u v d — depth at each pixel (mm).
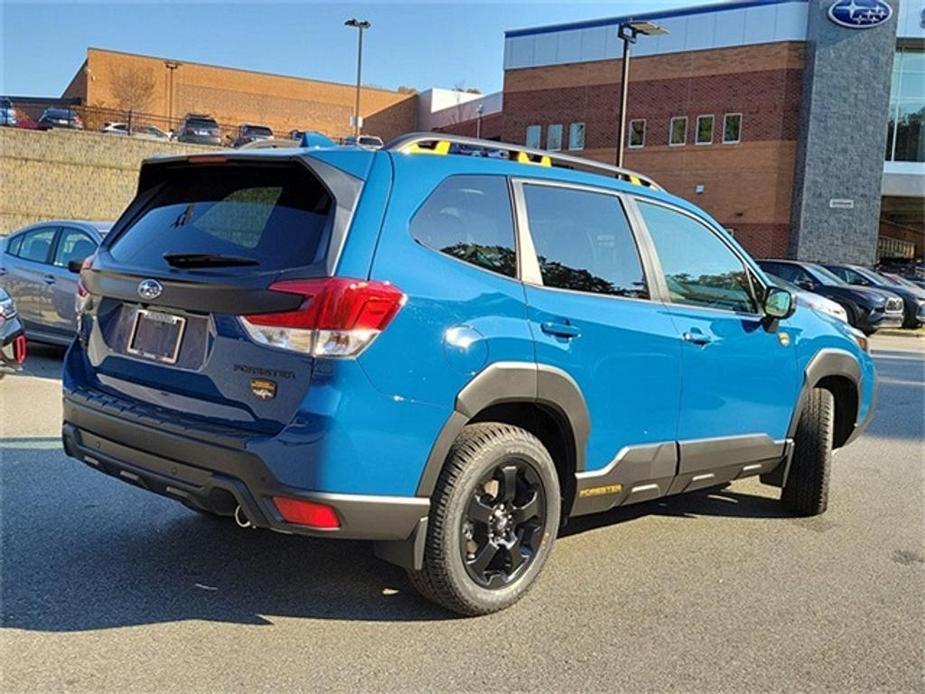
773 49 34500
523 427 3865
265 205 3449
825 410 5355
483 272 3535
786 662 3385
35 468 5543
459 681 3098
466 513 3449
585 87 39219
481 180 3682
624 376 4004
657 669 3270
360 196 3268
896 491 6133
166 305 3461
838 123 33656
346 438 3047
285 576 3975
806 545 4867
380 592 3844
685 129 36750
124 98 61219
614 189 4281
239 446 3098
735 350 4656
